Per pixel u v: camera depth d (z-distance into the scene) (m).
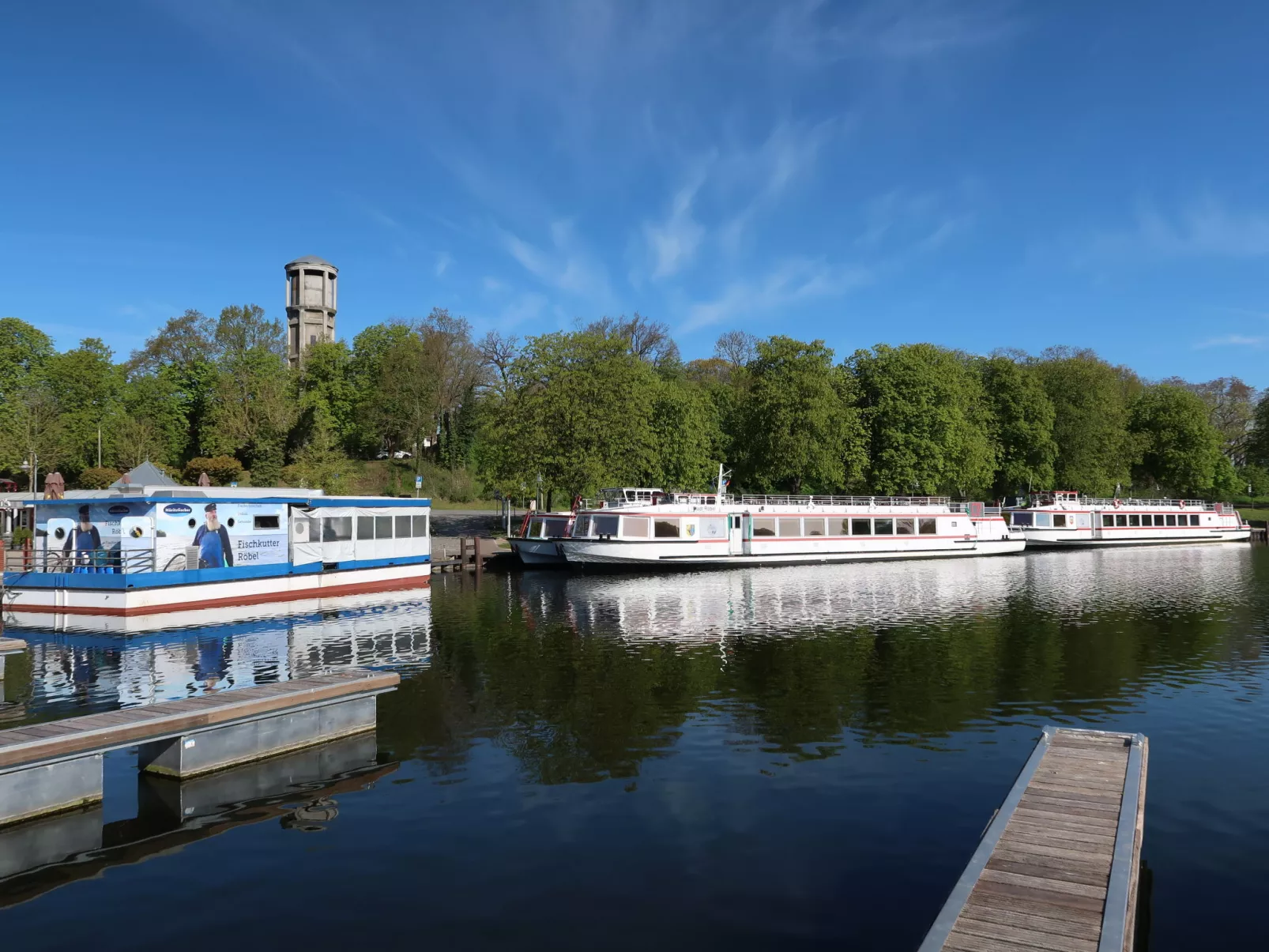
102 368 76.62
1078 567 50.97
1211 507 76.75
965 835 11.41
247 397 79.81
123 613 27.47
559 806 12.45
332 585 35.12
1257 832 11.66
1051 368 81.31
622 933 8.91
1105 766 11.48
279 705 14.54
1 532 41.31
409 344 84.88
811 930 8.98
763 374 64.19
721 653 23.83
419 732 16.16
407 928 9.03
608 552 45.41
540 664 22.50
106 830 11.50
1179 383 109.25
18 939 8.83
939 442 66.81
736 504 50.12
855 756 14.75
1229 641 25.70
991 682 20.31
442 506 76.50
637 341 83.06
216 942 8.76
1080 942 7.12
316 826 11.70
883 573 47.06
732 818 11.99
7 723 16.86
